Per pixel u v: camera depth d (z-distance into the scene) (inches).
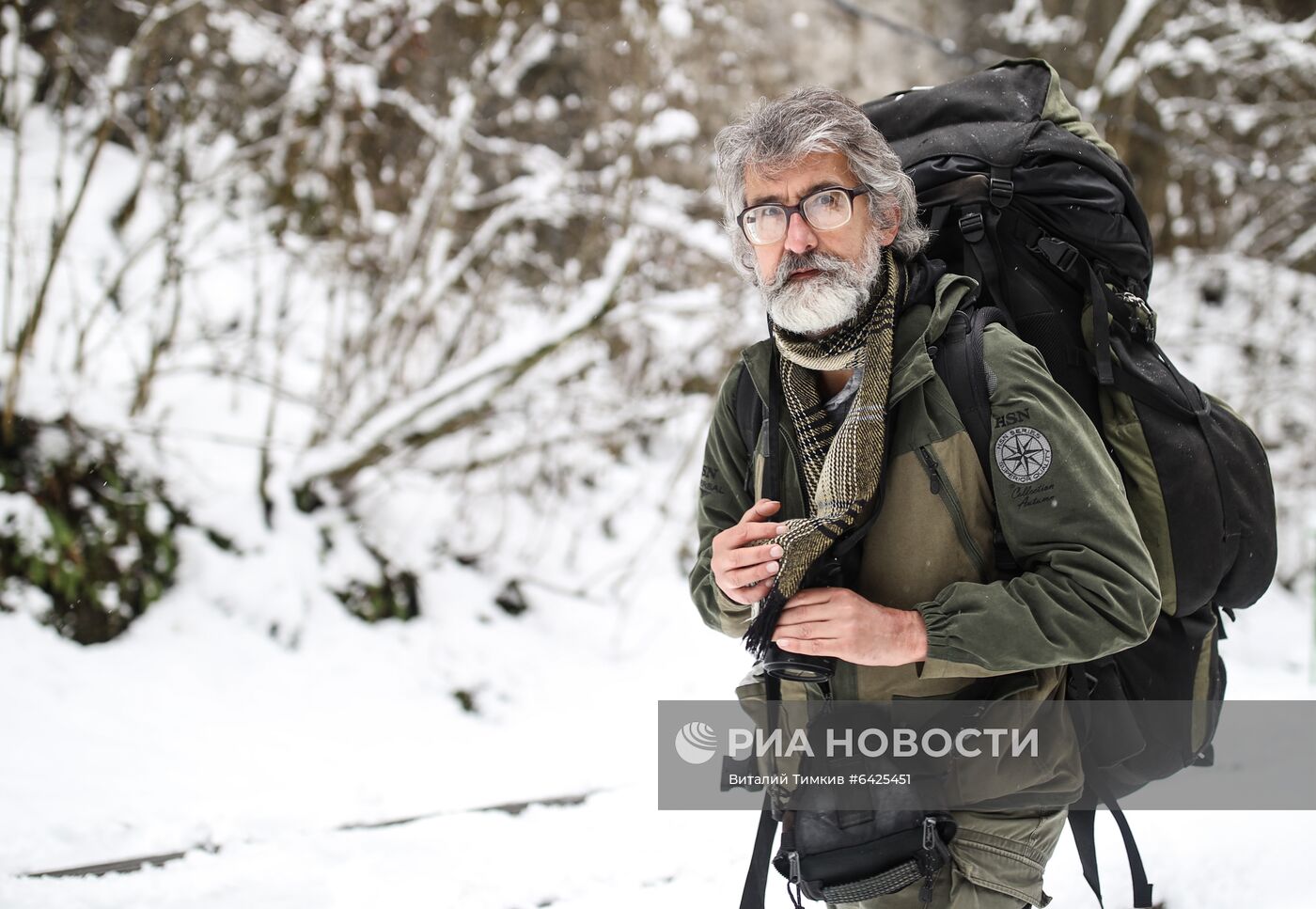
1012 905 71.8
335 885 120.9
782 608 66.7
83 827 137.0
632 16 305.0
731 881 124.7
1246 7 532.4
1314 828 141.9
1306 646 329.4
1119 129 412.5
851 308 69.2
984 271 78.5
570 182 306.8
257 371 261.0
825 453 72.8
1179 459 74.5
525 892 120.3
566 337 242.1
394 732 191.9
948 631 65.8
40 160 287.9
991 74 88.1
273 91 319.0
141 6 280.8
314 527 229.1
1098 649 65.5
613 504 298.7
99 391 222.7
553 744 190.5
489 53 299.3
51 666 183.8
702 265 316.8
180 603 205.9
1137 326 78.8
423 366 273.9
